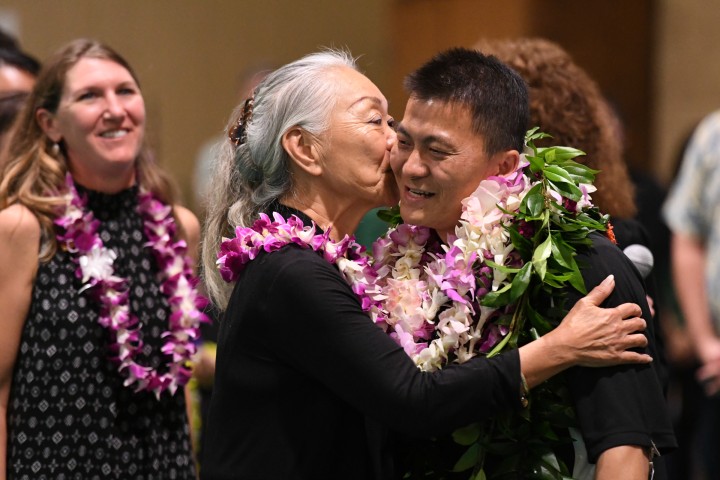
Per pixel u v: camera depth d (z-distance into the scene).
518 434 7.41
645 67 20.06
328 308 7.36
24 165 9.87
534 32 20.39
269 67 17.70
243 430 7.62
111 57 10.13
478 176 7.61
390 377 7.25
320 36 22.16
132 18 21.12
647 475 7.15
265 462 7.53
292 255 7.50
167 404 9.93
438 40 21.91
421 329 7.70
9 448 9.54
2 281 9.49
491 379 7.12
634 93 20.08
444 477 7.68
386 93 22.42
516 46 9.77
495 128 7.56
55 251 9.62
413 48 22.36
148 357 9.90
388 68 22.44
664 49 19.86
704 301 13.95
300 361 7.45
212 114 21.64
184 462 9.98
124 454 9.62
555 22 20.31
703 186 13.88
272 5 21.86
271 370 7.55
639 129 20.08
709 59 19.56
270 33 21.91
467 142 7.52
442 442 7.76
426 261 8.13
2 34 13.79
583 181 7.65
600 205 9.50
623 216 9.61
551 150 7.74
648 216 15.15
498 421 7.43
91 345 9.57
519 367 7.12
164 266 10.16
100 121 9.86
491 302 7.39
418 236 8.16
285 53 22.02
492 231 7.57
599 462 7.07
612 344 7.11
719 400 13.87
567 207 7.64
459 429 7.48
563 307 7.40
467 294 7.68
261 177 8.08
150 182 10.50
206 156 19.59
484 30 21.12
